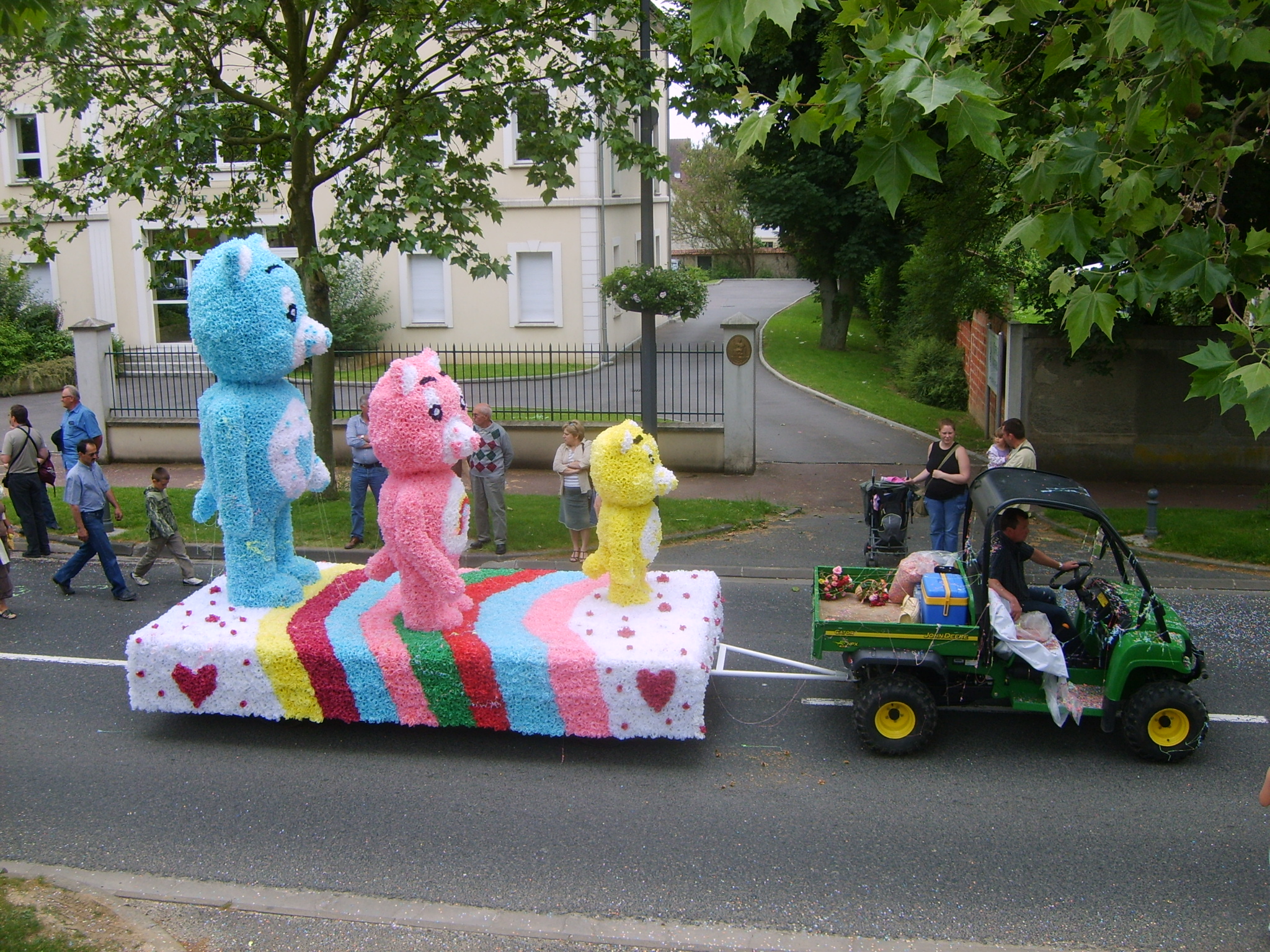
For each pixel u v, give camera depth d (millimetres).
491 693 7332
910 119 4137
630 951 5316
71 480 10562
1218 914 5578
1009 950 5305
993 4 6352
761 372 27281
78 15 11219
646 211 13055
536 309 27422
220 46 12812
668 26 12594
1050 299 15469
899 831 6422
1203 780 7008
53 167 25766
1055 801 6754
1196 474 15656
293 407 8180
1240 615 10180
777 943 5371
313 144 13289
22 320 25516
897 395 24312
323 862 6121
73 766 7344
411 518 7488
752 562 12078
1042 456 15922
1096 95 8141
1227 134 6773
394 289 27359
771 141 24797
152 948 5191
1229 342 15055
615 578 8094
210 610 8102
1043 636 7211
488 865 6086
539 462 16422
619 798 6875
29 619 10258
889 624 7273
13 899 5531
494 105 12727
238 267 7711
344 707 7523
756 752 7520
